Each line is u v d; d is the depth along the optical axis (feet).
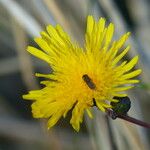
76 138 1.15
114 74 0.79
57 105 0.80
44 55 0.83
